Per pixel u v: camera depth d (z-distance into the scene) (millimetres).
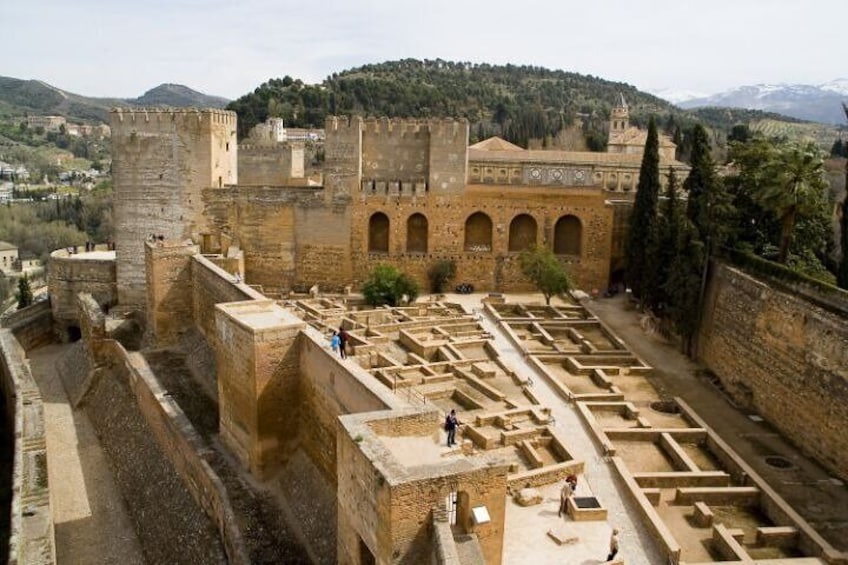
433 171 68500
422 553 18719
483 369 45469
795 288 43406
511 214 69000
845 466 36188
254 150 86500
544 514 29281
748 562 27203
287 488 32625
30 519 29688
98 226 161500
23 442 36562
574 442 36562
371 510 19500
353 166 68000
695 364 52656
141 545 33438
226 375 36125
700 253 52844
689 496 32875
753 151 56750
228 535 28422
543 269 62844
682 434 39344
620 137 110688
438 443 22438
